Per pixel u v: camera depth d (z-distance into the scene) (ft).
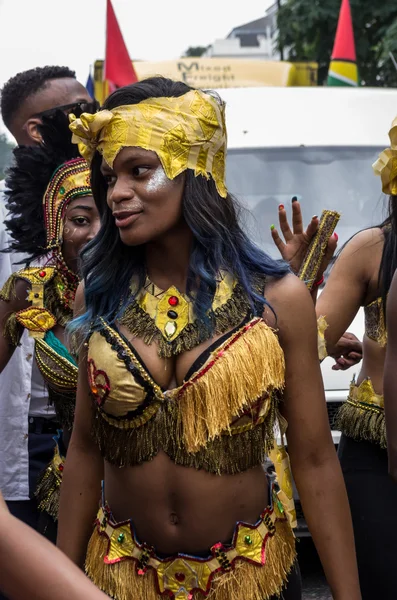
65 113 11.69
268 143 21.22
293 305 8.48
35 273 11.19
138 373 8.14
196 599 8.25
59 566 4.50
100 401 8.31
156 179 8.29
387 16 53.67
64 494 9.12
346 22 36.01
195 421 8.07
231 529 8.30
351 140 21.39
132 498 8.38
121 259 8.64
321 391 8.73
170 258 8.52
